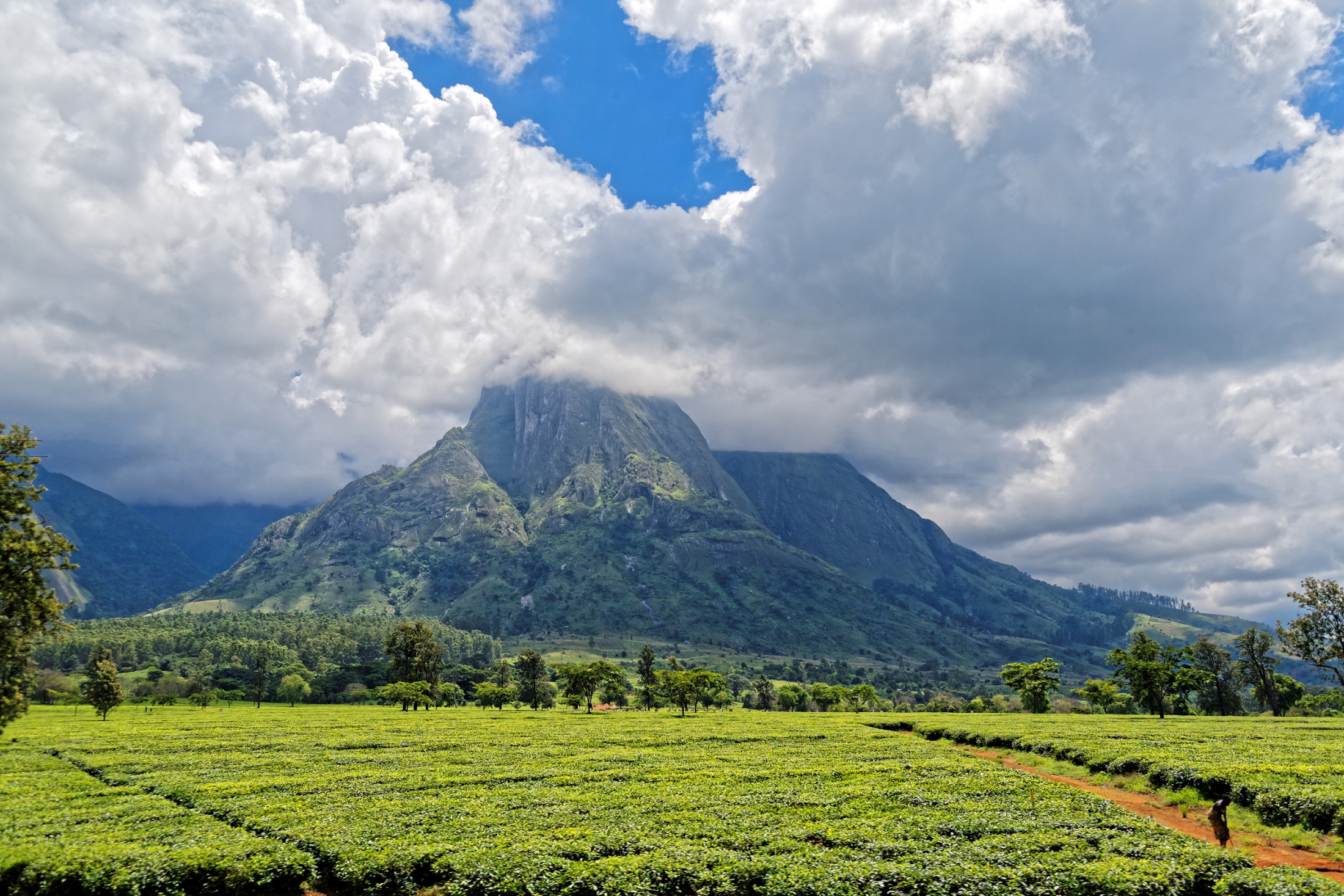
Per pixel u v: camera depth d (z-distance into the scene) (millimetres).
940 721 99438
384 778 50125
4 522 51125
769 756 61062
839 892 25562
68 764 60219
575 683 152250
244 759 61844
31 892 27203
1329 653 108062
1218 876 26266
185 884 28578
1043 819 34656
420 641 179375
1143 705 124188
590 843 30922
